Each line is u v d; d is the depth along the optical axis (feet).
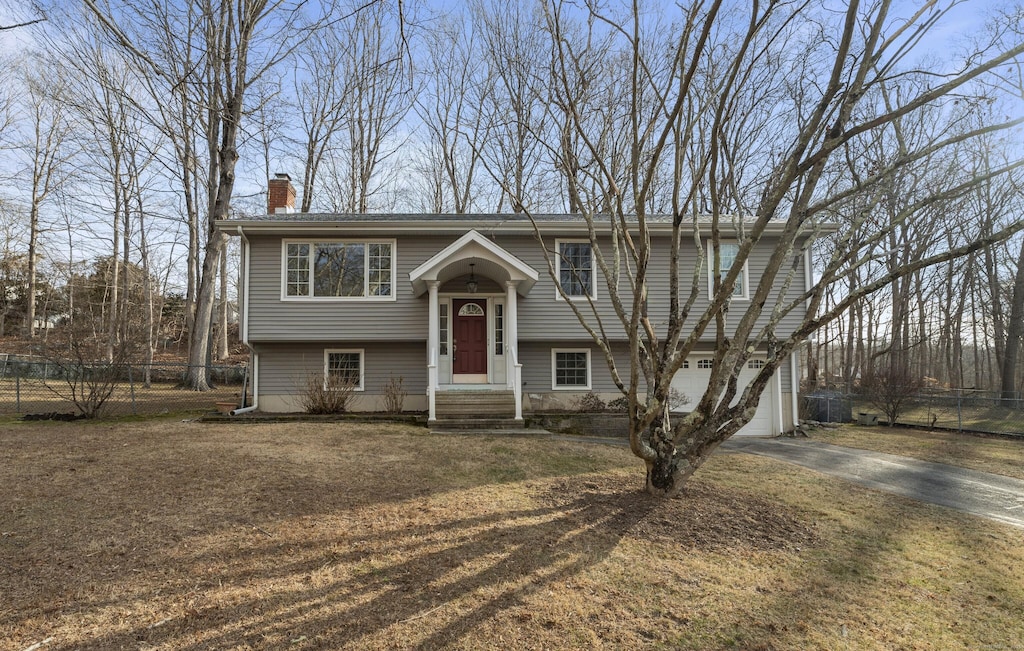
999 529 21.90
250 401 49.73
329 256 46.93
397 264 47.06
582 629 12.42
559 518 19.75
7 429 35.12
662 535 18.61
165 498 20.06
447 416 42.39
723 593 14.62
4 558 14.69
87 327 44.34
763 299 19.75
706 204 48.03
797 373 49.67
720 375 21.20
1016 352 73.72
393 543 16.81
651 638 12.21
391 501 20.89
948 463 35.78
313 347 48.01
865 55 16.29
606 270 21.89
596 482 25.07
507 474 25.90
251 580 14.06
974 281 91.81
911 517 22.77
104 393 43.57
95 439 31.04
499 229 46.34
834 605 14.32
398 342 47.55
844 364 105.91
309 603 12.98
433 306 42.09
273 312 45.85
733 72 16.81
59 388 45.68
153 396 56.95
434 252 47.50
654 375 21.61
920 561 17.97
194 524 17.65
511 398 42.98
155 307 120.67
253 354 47.29
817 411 60.95
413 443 32.40
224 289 105.91
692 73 15.96
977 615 14.32
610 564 16.02
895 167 16.80
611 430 42.80
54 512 18.29
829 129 16.74
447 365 48.11
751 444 42.27
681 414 43.70
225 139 61.93
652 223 45.93
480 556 16.10
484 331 48.67
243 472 23.82
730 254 48.55
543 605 13.37
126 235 92.38
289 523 18.10
